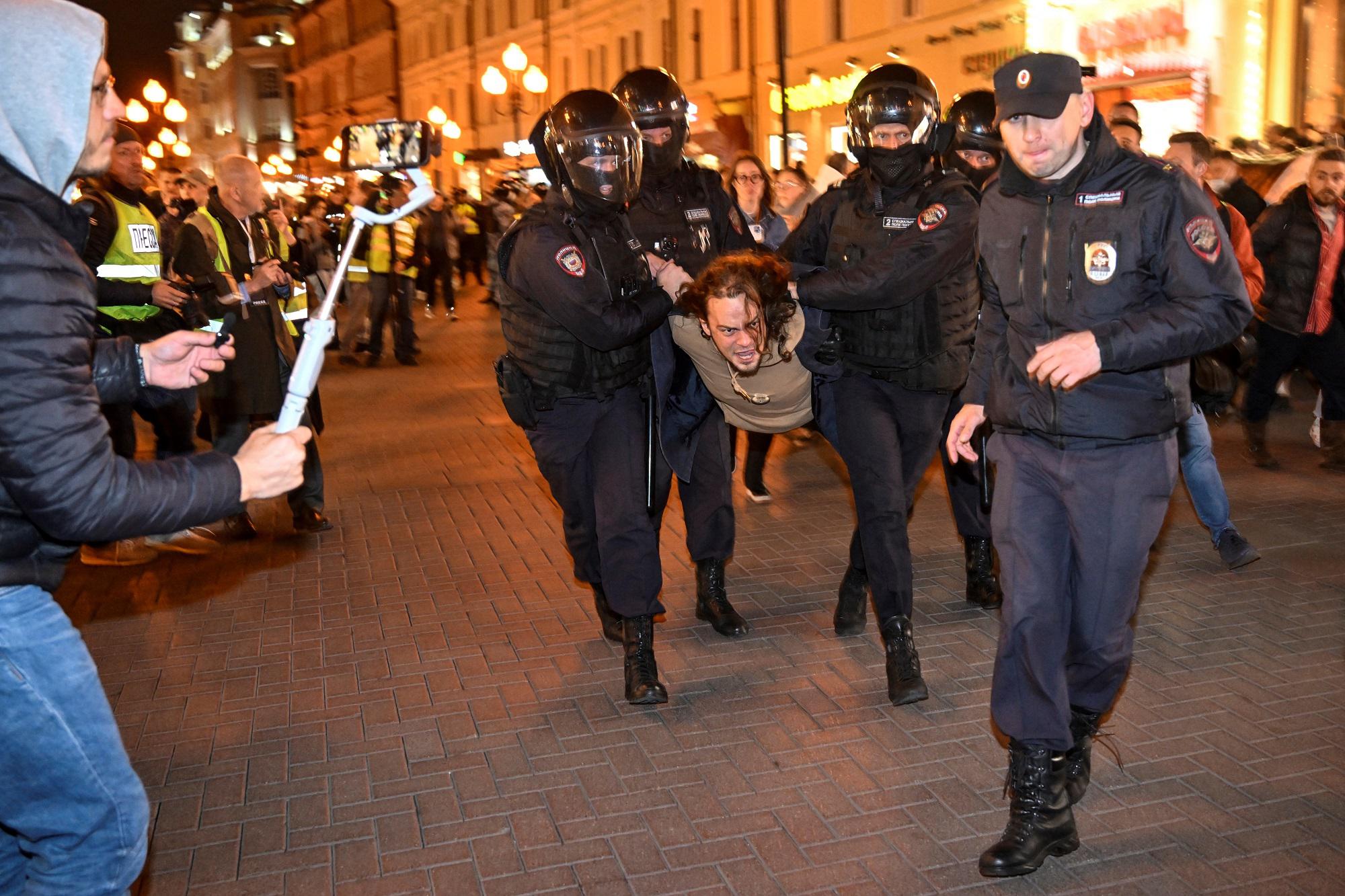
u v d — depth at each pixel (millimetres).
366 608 5359
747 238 4773
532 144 4047
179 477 2070
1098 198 2969
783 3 17438
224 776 3807
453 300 18719
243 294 6172
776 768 3752
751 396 4223
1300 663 4410
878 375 4219
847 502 6902
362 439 9148
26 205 1954
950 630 4859
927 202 4074
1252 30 15266
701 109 28969
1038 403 3094
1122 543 3096
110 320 6047
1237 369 5887
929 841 3316
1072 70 2889
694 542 4906
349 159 2355
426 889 3152
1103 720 3477
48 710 2082
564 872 3213
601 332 3844
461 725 4133
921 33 21719
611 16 34750
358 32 62312
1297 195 6891
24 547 2070
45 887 2160
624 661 4414
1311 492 6684
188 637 5055
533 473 7930
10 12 1966
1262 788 3533
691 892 3100
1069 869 3164
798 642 4785
